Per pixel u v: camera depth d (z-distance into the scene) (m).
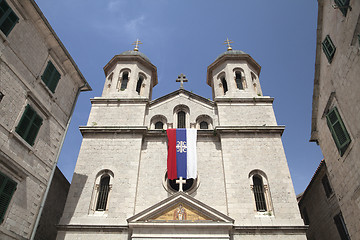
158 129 23.62
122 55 29.11
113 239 17.50
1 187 12.95
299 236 17.50
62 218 18.55
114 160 21.19
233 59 29.28
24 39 15.66
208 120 24.73
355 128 13.76
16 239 13.47
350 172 14.79
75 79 20.27
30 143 15.11
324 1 16.20
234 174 20.33
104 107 24.98
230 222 17.31
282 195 19.31
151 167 21.17
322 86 17.30
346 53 14.04
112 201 19.20
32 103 15.77
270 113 24.33
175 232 17.16
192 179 20.97
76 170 20.70
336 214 20.84
